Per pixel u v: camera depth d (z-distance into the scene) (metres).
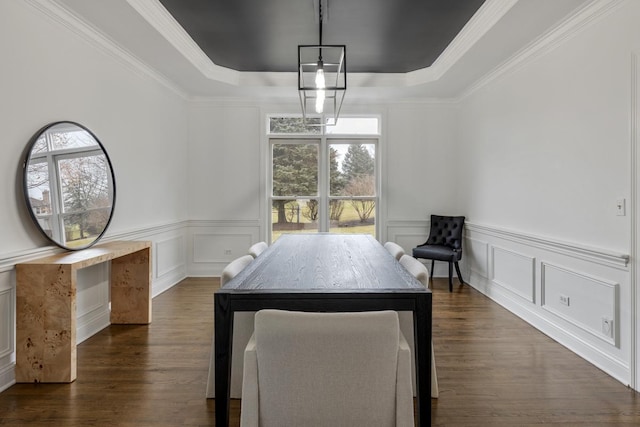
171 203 4.62
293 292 1.61
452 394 2.13
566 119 2.85
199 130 5.10
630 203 2.24
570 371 2.43
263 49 3.81
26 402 2.04
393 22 3.18
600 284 2.47
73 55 2.83
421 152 5.14
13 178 2.31
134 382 2.27
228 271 1.98
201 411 1.96
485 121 4.27
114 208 3.30
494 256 4.05
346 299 1.60
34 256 2.41
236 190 5.14
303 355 1.36
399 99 5.09
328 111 5.20
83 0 2.55
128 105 3.61
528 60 3.36
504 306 3.81
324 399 1.38
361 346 1.36
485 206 4.29
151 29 3.00
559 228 2.93
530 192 3.35
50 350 2.26
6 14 2.24
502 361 2.57
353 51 3.83
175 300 4.04
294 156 5.29
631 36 2.24
